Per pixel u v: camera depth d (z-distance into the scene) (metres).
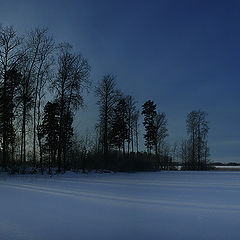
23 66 30.41
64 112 33.38
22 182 18.03
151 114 62.34
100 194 12.06
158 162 61.53
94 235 5.68
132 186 16.06
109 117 42.12
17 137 35.72
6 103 30.02
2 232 5.83
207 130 62.94
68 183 17.67
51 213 7.79
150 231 6.02
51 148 40.19
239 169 62.41
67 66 32.09
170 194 12.30
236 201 10.24
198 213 7.97
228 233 5.89
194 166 62.28
